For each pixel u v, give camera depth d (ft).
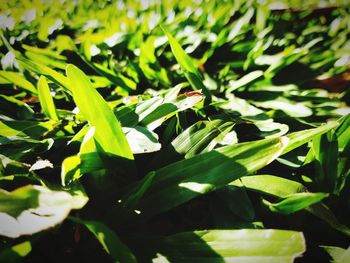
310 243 0.35
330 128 0.36
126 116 0.45
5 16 1.11
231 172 0.33
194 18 0.94
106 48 0.81
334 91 0.67
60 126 0.48
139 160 0.43
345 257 0.32
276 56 0.75
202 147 0.39
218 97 0.65
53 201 0.26
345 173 0.41
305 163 0.42
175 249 0.32
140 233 0.36
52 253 0.33
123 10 1.07
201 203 0.40
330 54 0.75
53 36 0.94
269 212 0.37
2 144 0.45
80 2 1.19
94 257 0.32
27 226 0.25
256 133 0.48
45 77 0.53
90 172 0.38
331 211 0.36
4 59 0.75
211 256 0.30
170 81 0.71
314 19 0.94
